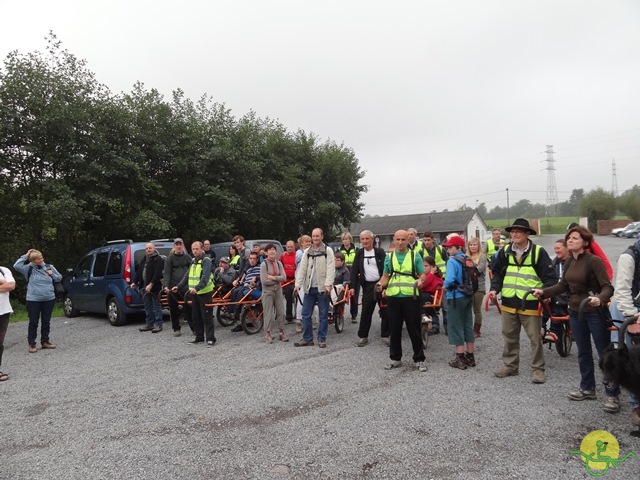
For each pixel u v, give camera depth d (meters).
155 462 3.86
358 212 33.53
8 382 6.44
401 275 6.29
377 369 6.38
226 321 10.29
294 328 9.80
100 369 6.93
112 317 10.81
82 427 4.68
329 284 7.74
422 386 5.57
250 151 22.45
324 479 3.51
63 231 15.62
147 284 9.91
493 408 4.79
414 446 4.00
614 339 5.05
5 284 6.90
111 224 17.78
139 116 18.33
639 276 4.47
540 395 5.14
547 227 79.69
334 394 5.38
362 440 4.14
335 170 30.38
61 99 15.41
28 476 3.68
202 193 19.80
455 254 6.42
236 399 5.30
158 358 7.47
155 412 5.02
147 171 18.66
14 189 15.74
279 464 3.77
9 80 14.79
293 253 10.49
